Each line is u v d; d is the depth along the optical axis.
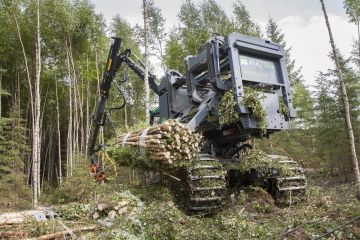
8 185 12.52
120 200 5.36
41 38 15.45
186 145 5.45
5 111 18.16
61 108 20.28
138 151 5.80
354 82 16.42
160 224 4.54
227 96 6.24
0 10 14.05
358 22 12.00
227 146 7.28
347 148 15.88
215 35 6.95
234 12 20.56
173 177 5.71
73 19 15.82
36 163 11.65
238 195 6.72
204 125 6.90
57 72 17.75
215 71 6.50
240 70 6.31
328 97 16.94
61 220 4.96
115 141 6.93
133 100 22.05
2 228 4.56
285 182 6.32
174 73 8.21
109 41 18.52
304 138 20.09
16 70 16.84
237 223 4.98
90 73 18.22
